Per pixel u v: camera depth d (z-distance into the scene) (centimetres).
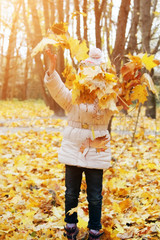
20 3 1502
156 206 299
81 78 215
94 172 238
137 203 311
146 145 624
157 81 721
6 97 2472
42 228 268
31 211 302
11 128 894
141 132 710
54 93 234
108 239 257
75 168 242
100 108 230
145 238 249
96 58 240
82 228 265
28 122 1006
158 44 1207
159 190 348
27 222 277
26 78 2942
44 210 314
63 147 242
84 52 246
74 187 244
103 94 214
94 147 231
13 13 1914
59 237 255
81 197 337
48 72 231
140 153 559
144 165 469
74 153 236
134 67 238
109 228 262
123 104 242
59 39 239
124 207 303
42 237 253
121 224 273
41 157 533
